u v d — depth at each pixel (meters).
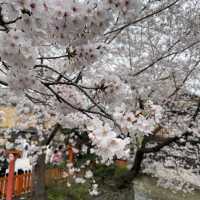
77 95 3.51
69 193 9.27
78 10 1.75
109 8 1.83
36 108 6.04
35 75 2.21
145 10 4.68
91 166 10.25
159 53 6.70
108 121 2.62
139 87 6.00
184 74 7.57
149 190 10.35
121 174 10.66
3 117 4.78
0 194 8.31
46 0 1.62
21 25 1.65
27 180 9.17
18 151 8.07
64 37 1.90
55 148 7.77
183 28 6.65
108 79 2.76
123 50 7.09
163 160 11.27
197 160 10.74
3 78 2.38
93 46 2.16
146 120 2.55
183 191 10.24
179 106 8.48
